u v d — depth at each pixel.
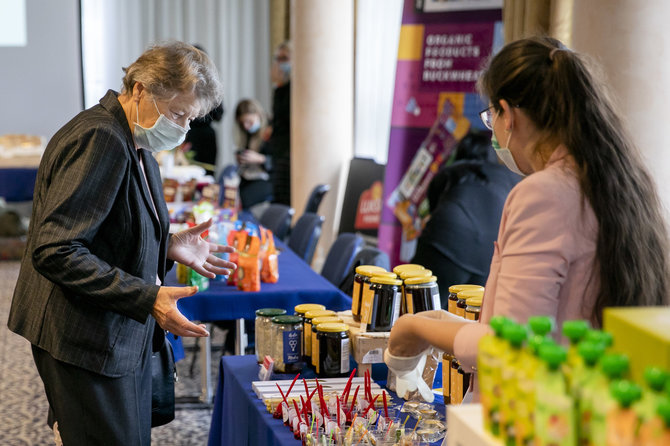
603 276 1.36
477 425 1.15
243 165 7.29
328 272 4.08
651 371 0.91
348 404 1.98
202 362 4.03
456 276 4.17
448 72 4.87
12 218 8.24
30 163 7.96
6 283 6.97
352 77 7.17
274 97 7.33
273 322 2.34
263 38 9.94
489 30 4.74
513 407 1.05
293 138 6.92
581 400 0.98
